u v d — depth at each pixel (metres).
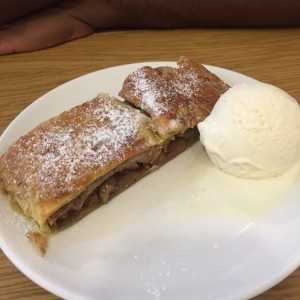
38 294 0.15
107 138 0.18
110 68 0.23
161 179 0.19
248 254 0.16
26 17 0.26
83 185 0.17
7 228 0.16
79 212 0.17
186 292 0.15
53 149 0.18
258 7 0.26
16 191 0.17
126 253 0.16
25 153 0.18
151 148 0.19
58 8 0.27
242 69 0.24
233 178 0.19
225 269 0.16
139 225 0.17
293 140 0.18
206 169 0.19
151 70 0.21
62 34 0.26
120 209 0.18
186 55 0.25
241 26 0.27
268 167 0.18
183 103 0.19
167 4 0.26
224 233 0.17
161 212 0.18
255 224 0.17
